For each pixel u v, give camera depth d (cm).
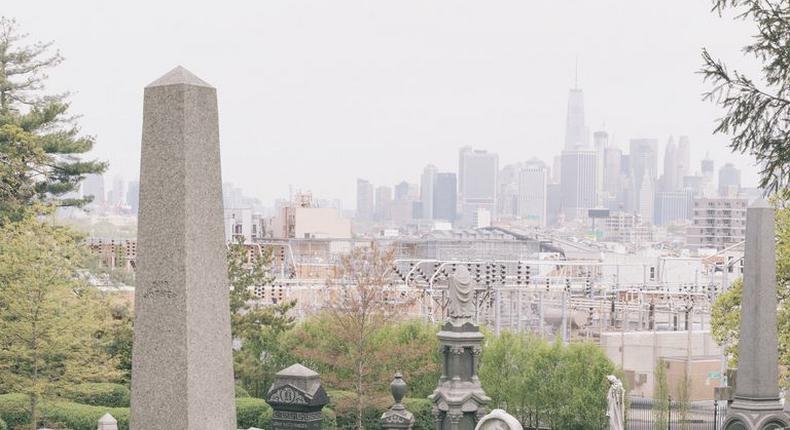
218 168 1512
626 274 12925
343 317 6156
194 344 1473
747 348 3469
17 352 4362
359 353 5750
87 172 6347
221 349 1505
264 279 6512
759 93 2562
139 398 1495
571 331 10650
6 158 5544
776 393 3469
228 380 1512
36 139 5794
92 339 4725
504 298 10875
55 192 6278
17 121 6050
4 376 4438
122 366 5516
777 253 4512
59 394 4694
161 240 1483
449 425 3931
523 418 6575
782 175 2578
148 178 1491
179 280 1471
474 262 8762
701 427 7175
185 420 1463
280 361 6284
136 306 1499
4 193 5431
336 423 5831
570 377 6388
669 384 8456
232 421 1515
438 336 3984
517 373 6525
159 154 1486
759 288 3459
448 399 3919
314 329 6303
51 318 4403
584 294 11212
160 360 1480
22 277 4409
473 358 3969
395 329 6444
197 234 1482
